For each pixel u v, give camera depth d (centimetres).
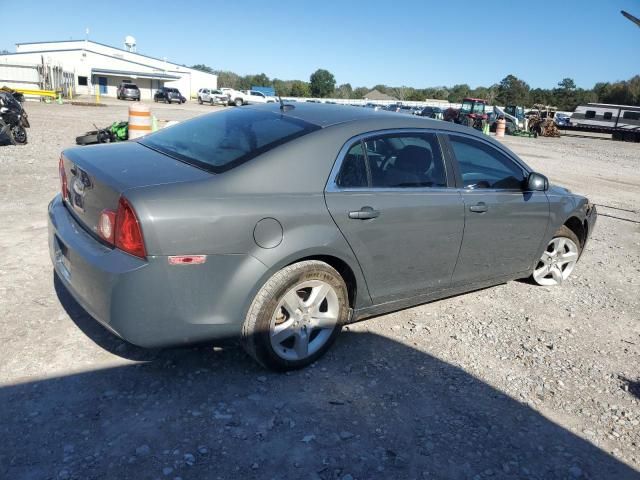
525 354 379
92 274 270
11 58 5631
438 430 285
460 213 381
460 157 396
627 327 448
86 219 300
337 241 314
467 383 333
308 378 321
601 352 396
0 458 236
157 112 3062
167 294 267
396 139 359
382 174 345
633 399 335
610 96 8519
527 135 3725
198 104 5488
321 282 319
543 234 469
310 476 243
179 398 289
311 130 326
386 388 318
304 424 278
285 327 312
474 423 294
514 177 438
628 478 266
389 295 363
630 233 834
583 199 516
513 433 289
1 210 608
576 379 353
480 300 474
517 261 455
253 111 377
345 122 341
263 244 286
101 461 239
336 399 302
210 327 283
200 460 245
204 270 273
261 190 292
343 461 254
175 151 333
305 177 308
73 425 260
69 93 4503
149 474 234
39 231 539
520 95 9456
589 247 712
